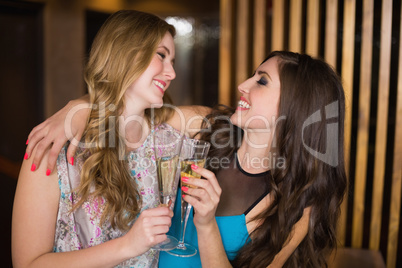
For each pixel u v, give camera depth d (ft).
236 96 9.10
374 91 15.80
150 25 4.72
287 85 5.08
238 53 9.45
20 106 17.67
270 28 13.76
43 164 4.14
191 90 21.49
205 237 4.45
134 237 3.84
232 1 9.52
